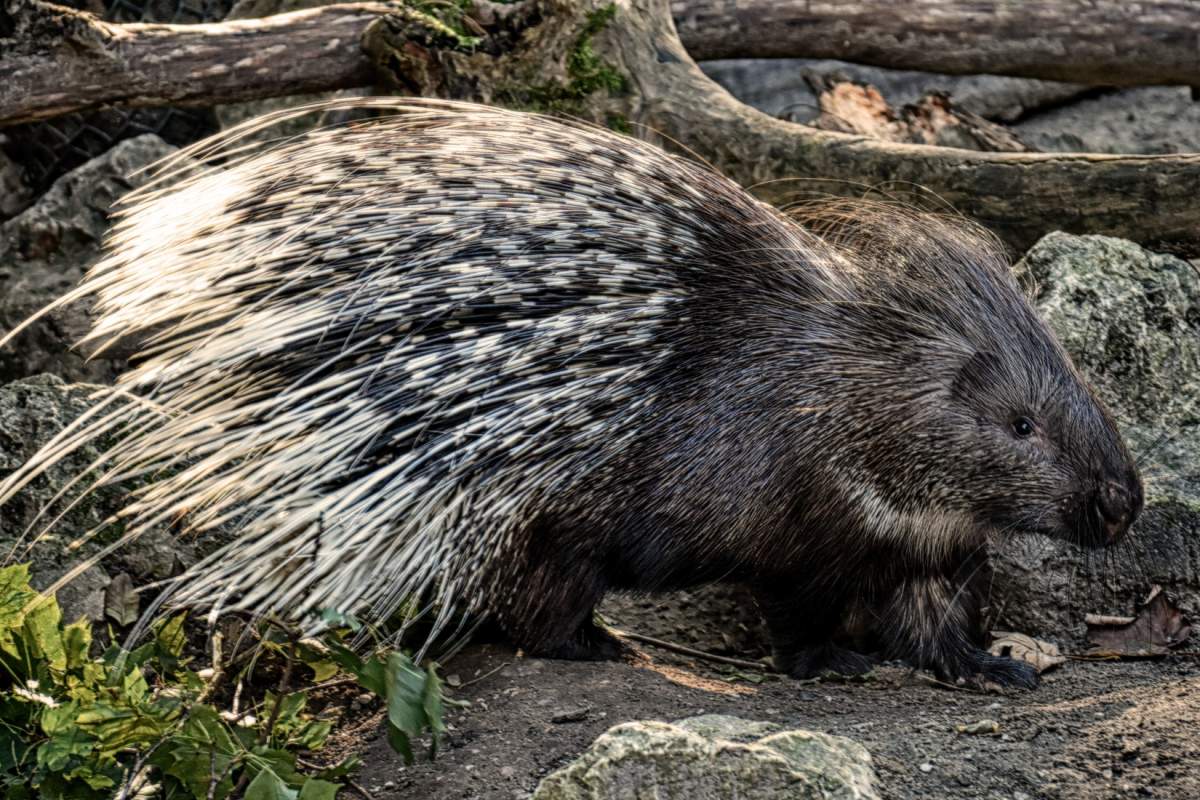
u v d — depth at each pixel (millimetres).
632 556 5770
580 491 5613
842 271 6031
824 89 11016
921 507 5816
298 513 5270
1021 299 6000
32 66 8578
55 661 4941
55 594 6066
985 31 10219
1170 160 7945
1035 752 4727
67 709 4582
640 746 4242
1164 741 4727
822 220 6992
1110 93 12562
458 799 4742
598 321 5543
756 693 5660
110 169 10055
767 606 6168
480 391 5422
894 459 5730
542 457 5527
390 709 4746
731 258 5848
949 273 6004
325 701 5926
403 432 5367
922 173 8164
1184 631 6250
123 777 4754
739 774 4199
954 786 4492
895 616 6012
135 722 4633
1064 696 5676
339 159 5738
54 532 6230
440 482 5406
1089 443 5723
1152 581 6391
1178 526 6410
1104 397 7105
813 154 8328
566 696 5402
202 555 6230
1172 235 7930
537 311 5516
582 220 5660
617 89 8523
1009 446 5730
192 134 11867
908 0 10172
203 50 8844
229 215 5605
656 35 8828
